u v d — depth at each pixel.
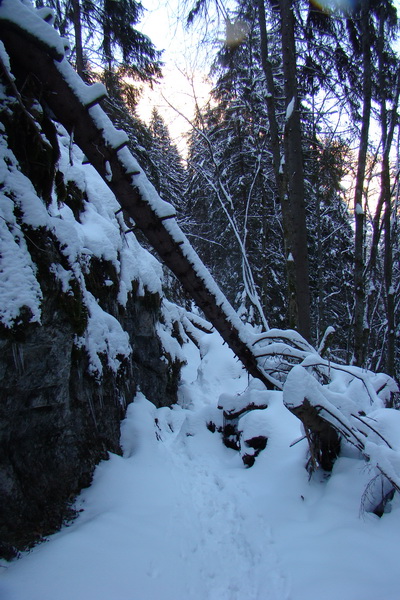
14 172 2.84
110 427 4.04
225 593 2.50
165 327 8.47
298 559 2.74
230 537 3.14
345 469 3.59
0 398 2.62
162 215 3.69
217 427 5.58
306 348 5.37
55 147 3.24
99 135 3.17
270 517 3.39
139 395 5.61
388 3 7.98
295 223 6.97
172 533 3.00
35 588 2.16
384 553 2.62
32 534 2.66
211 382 8.60
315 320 14.63
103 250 4.90
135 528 2.91
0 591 2.11
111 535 2.73
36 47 2.75
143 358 6.46
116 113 10.66
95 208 5.70
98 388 3.83
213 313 4.66
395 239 10.45
